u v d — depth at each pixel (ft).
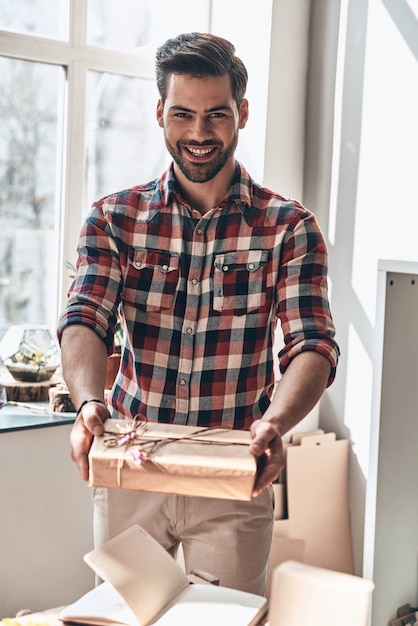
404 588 6.54
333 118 10.23
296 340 5.25
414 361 6.42
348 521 10.20
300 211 5.59
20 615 4.33
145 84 10.44
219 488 3.99
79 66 9.77
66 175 9.85
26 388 9.00
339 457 10.16
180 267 5.57
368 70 9.77
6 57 9.36
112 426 4.33
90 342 5.16
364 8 9.78
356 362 10.08
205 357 5.55
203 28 10.52
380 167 9.68
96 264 5.49
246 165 10.27
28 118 9.59
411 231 9.36
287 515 9.98
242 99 5.47
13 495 8.13
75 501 8.55
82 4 9.71
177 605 3.88
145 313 5.57
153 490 4.06
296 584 2.99
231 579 5.39
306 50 10.42
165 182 5.63
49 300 9.99
